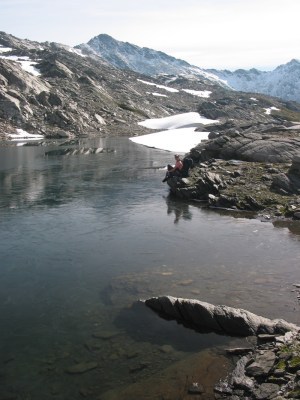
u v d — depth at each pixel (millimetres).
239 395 10477
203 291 16750
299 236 23875
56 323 14820
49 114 121688
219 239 23797
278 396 9812
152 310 15578
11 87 127250
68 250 22453
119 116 148750
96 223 27781
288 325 13195
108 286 17719
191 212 30406
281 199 30484
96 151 74812
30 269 19828
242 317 13688
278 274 18281
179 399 10570
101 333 14070
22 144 90250
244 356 11992
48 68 174875
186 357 12477
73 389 11289
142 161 59812
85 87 166750
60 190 39188
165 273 18828
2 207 32500
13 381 11719
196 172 40500
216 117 168250
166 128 145875
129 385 11297
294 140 40938
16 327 14617
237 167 38656
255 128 59719
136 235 24969
